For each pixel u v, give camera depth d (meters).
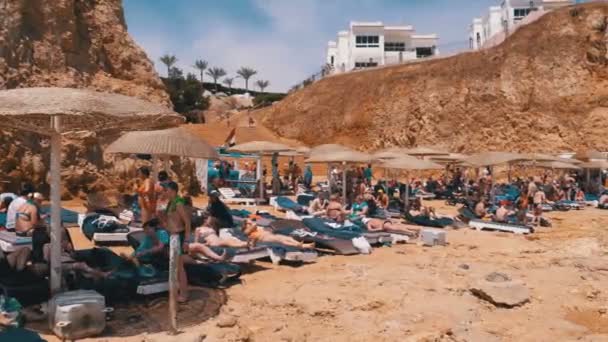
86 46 21.94
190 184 23.59
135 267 8.08
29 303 7.12
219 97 99.44
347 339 6.59
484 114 48.28
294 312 7.60
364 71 60.59
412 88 53.28
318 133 57.69
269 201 22.50
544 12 52.41
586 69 45.84
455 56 54.03
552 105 45.75
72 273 7.34
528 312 7.82
